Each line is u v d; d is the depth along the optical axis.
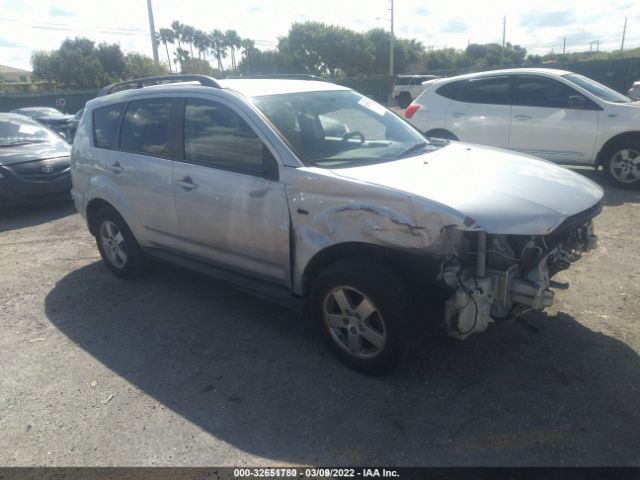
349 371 3.40
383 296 3.01
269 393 3.22
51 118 19.42
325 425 2.91
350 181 3.13
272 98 3.89
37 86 47.50
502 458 2.62
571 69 30.42
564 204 3.03
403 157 3.70
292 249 3.46
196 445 2.81
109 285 5.04
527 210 2.88
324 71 65.44
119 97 4.79
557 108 7.74
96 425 3.00
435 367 3.38
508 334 3.72
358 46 63.78
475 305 2.92
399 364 3.16
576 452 2.63
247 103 3.73
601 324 3.81
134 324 4.21
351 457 2.68
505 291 2.96
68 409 3.15
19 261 5.87
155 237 4.54
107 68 53.62
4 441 2.89
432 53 74.94
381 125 4.26
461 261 2.86
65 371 3.57
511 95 8.12
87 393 3.31
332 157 3.58
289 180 3.39
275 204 3.46
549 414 2.90
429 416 2.94
